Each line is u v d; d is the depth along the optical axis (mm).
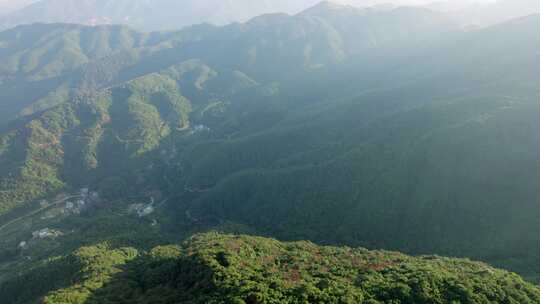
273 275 72250
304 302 60000
